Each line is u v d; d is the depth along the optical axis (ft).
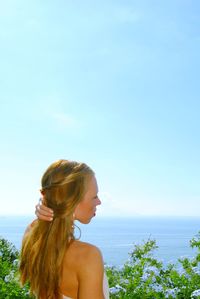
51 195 7.04
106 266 18.01
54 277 6.96
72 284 7.02
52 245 6.97
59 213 6.97
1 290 15.75
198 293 15.34
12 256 22.13
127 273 17.58
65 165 7.18
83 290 6.91
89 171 7.21
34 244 7.09
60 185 7.00
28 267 7.22
